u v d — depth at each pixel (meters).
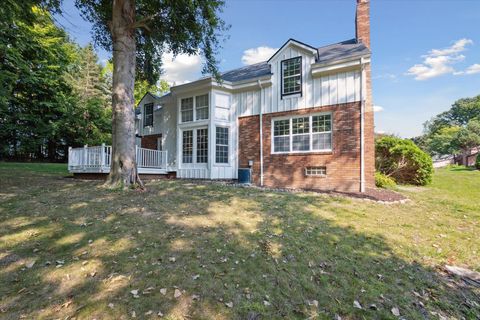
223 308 2.86
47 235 4.39
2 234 4.37
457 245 4.86
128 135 8.23
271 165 11.99
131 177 8.16
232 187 9.48
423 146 45.00
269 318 2.75
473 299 3.33
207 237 4.54
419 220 6.17
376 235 5.09
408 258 4.30
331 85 10.67
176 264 3.64
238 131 13.10
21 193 7.20
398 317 2.89
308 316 2.82
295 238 4.70
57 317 2.59
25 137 21.50
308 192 9.12
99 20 10.52
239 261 3.83
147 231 4.64
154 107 16.84
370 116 10.20
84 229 4.64
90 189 7.73
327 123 10.84
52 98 22.47
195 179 12.45
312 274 3.63
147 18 8.62
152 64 12.53
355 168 10.02
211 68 10.70
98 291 3.01
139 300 2.88
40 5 8.27
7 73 15.40
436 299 3.28
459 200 8.73
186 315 2.72
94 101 27.31
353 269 3.81
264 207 6.57
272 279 3.45
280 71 11.96
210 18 9.23
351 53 10.65
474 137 30.06
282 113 11.79
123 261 3.65
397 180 13.35
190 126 13.57
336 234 5.02
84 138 25.22
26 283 3.12
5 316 2.59
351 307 3.01
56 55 22.08
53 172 14.35
